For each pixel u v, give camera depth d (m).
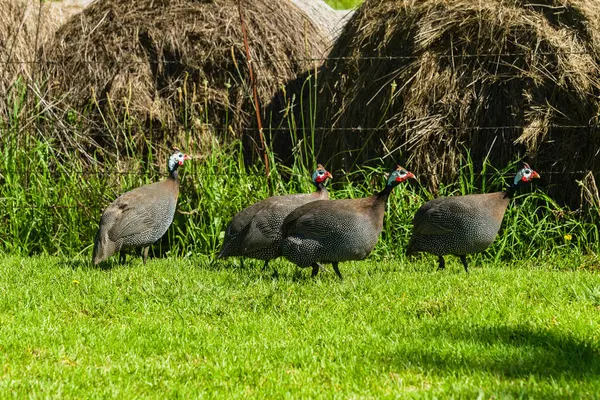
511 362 6.85
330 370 6.80
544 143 13.13
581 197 12.84
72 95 15.45
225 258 12.42
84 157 15.03
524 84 13.20
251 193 13.56
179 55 15.48
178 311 8.80
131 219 11.55
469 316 8.39
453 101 13.40
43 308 8.91
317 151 14.73
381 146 13.81
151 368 6.84
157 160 14.91
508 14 13.35
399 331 7.97
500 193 11.27
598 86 12.77
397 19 13.99
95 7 16.14
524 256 12.77
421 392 6.11
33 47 16.19
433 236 11.32
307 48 15.97
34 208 13.87
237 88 15.44
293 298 9.21
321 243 10.33
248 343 7.58
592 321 8.05
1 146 14.59
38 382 6.35
